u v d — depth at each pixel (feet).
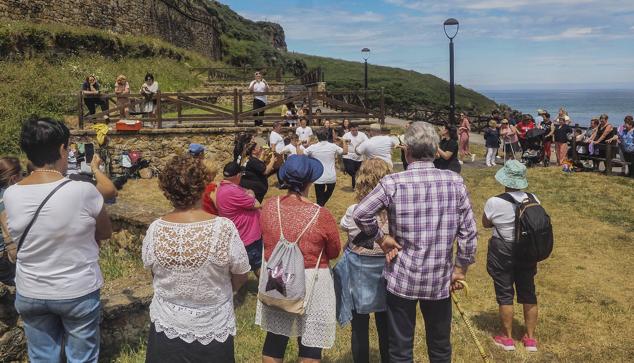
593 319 19.54
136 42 81.10
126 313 15.25
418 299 11.63
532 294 16.93
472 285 22.86
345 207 34.53
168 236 9.53
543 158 48.98
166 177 9.70
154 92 46.96
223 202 16.98
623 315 19.88
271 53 158.10
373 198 11.44
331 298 11.89
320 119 48.60
